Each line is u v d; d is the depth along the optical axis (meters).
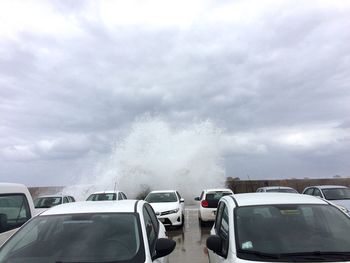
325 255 3.86
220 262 4.43
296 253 3.89
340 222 4.37
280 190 16.41
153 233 4.80
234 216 4.52
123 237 4.02
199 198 17.88
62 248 3.87
